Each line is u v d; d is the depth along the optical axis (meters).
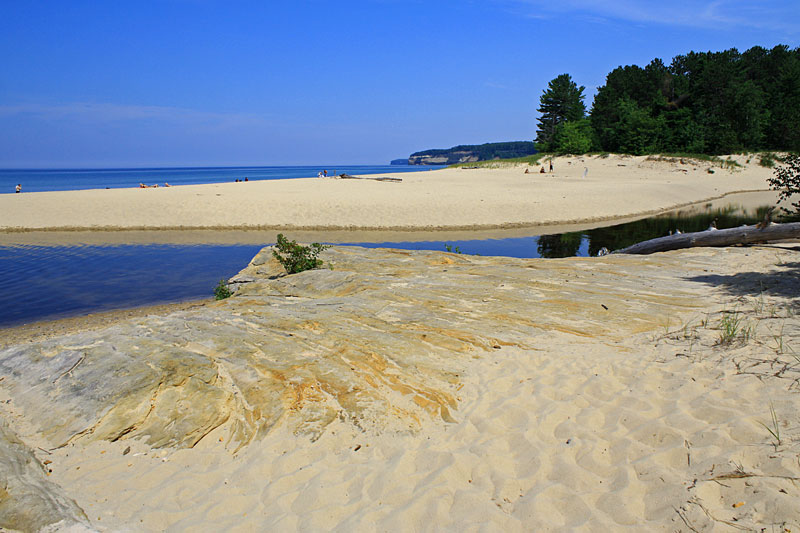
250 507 3.56
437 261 10.83
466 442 4.09
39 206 27.98
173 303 11.92
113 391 4.68
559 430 4.10
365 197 31.19
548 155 66.81
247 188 38.22
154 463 4.07
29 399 4.74
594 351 5.50
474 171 61.00
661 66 78.75
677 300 7.36
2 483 3.46
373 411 4.49
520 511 3.28
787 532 2.64
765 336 5.25
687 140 63.03
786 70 70.75
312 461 3.99
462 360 5.44
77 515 3.39
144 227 24.06
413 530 3.25
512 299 7.61
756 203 33.59
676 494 3.14
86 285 13.72
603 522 3.06
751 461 3.24
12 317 10.85
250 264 12.42
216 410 4.59
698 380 4.48
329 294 8.84
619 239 21.23
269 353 5.51
